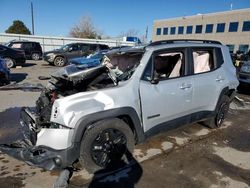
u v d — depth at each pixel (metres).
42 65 16.62
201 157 3.54
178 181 2.91
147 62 3.27
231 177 3.04
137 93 3.10
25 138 3.29
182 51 3.73
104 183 2.81
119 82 3.09
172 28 47.19
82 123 2.64
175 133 4.43
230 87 4.58
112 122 2.88
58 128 2.63
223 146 3.96
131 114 3.02
